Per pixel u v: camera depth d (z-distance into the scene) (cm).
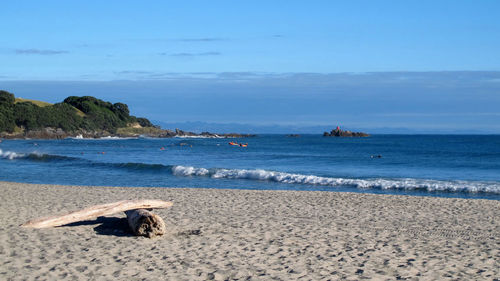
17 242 888
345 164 3859
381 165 3769
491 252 861
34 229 998
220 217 1212
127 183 2398
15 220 1127
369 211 1343
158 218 968
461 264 774
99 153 5909
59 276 682
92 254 809
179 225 1092
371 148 8294
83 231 994
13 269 716
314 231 1038
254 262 773
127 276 687
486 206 1455
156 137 19438
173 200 1562
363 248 880
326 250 861
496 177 2806
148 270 719
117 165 3316
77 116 16488
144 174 2834
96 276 685
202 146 9362
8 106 14188
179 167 2905
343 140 15225
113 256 798
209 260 781
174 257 798
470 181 2430
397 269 739
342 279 684
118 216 1173
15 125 14175
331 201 1545
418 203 1512
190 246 880
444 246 907
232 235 984
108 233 982
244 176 2623
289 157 4950
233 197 1642
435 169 3394
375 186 2197
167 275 694
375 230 1059
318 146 9469
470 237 995
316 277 692
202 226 1082
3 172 2955
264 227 1076
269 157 4944
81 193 1750
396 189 2147
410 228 1089
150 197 1634
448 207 1434
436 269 742
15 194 1698
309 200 1569
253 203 1490
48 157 4084
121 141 13550
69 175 2781
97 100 19200
